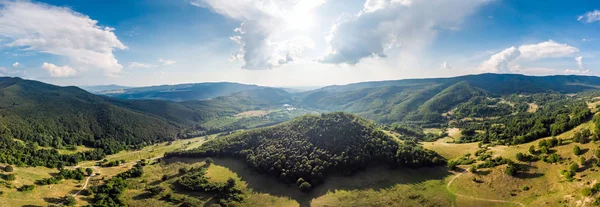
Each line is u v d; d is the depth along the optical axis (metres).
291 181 147.00
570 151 121.69
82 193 147.25
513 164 126.75
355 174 146.50
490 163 135.88
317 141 170.62
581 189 98.94
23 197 128.00
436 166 148.88
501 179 123.69
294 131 188.88
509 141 170.12
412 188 132.25
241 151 185.25
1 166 156.00
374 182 139.62
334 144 164.88
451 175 138.88
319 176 143.12
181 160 199.25
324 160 153.12
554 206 99.12
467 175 134.62
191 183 155.12
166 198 143.62
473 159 150.88
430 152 158.00
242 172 166.00
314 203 129.75
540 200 105.44
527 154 132.62
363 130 173.88
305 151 162.75
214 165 181.75
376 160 154.12
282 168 153.88
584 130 129.50
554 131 158.38
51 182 150.50
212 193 146.38
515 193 114.19
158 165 197.00
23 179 145.75
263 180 153.62
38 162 182.62
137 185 158.88
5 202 119.62
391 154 153.62
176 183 158.50
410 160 149.62
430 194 125.94
